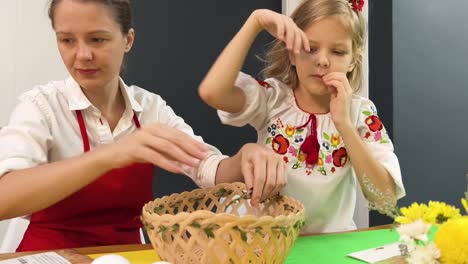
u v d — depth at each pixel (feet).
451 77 6.40
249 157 2.66
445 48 6.33
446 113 6.41
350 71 3.76
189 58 6.28
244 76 3.67
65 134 3.47
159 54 6.14
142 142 2.30
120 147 2.39
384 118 6.09
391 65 5.96
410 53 6.07
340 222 3.64
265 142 3.70
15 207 2.62
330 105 3.47
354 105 3.83
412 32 6.06
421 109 6.20
